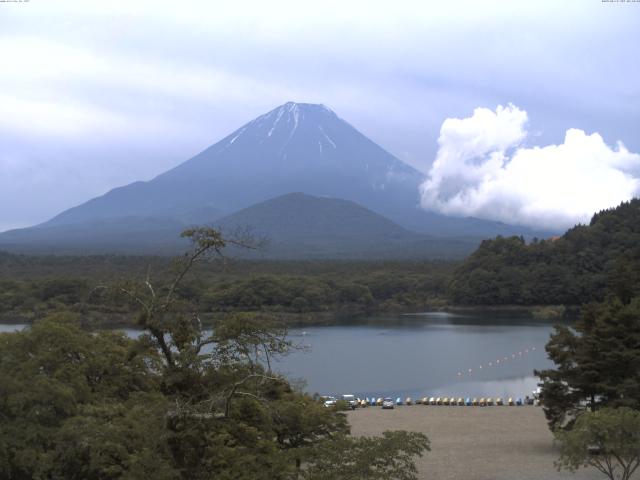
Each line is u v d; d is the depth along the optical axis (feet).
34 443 102.53
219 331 103.40
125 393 132.98
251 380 102.68
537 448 199.93
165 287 108.78
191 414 96.17
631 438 136.98
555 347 200.95
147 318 102.83
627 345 190.39
